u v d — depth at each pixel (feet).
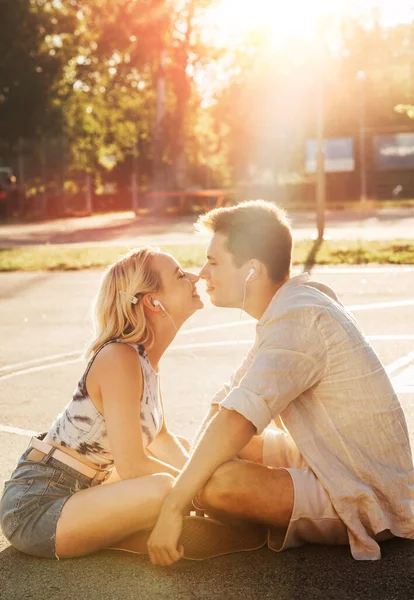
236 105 159.12
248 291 11.78
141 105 162.61
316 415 11.51
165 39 127.24
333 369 11.34
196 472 11.15
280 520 11.58
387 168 144.05
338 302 11.98
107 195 163.32
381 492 11.63
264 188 145.07
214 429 11.16
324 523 11.63
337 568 11.31
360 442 11.50
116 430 11.45
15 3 129.59
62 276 50.52
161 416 12.74
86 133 163.84
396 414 11.73
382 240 62.18
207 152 175.11
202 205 130.82
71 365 26.05
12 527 11.88
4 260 57.98
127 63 131.13
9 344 30.01
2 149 138.82
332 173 145.28
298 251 54.80
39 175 144.25
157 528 11.14
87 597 10.80
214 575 11.30
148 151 176.65
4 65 130.72
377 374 11.56
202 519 11.68
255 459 12.59
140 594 10.82
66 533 11.59
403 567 11.24
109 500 11.39
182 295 11.98
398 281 41.70
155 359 12.30
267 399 11.09
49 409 20.85
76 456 11.88
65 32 134.92
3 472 15.98
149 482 11.34
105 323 11.94
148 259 11.93
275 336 11.28
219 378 23.24
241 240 11.66
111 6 126.11
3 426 19.43
